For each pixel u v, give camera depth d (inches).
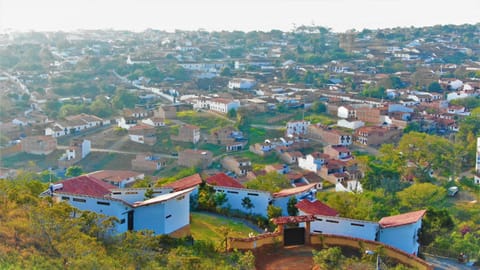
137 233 2383.1
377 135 7593.5
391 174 5772.6
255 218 3208.7
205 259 2348.7
